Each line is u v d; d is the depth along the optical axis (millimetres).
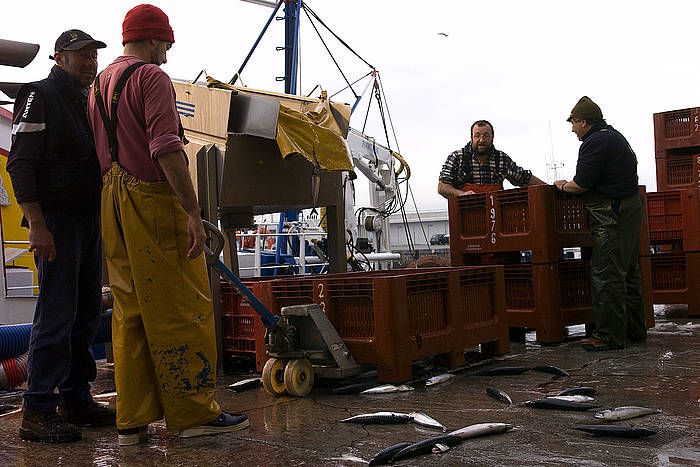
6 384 5570
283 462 3084
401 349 4621
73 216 3721
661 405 3814
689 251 7906
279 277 6043
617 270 5801
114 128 3404
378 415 3672
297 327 4727
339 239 6605
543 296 6270
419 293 4895
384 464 2977
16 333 5812
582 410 3758
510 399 4043
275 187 6051
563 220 6418
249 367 5844
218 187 5738
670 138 8781
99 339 6047
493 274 5629
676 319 7816
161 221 3393
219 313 5688
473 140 7219
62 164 3654
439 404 4086
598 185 5805
